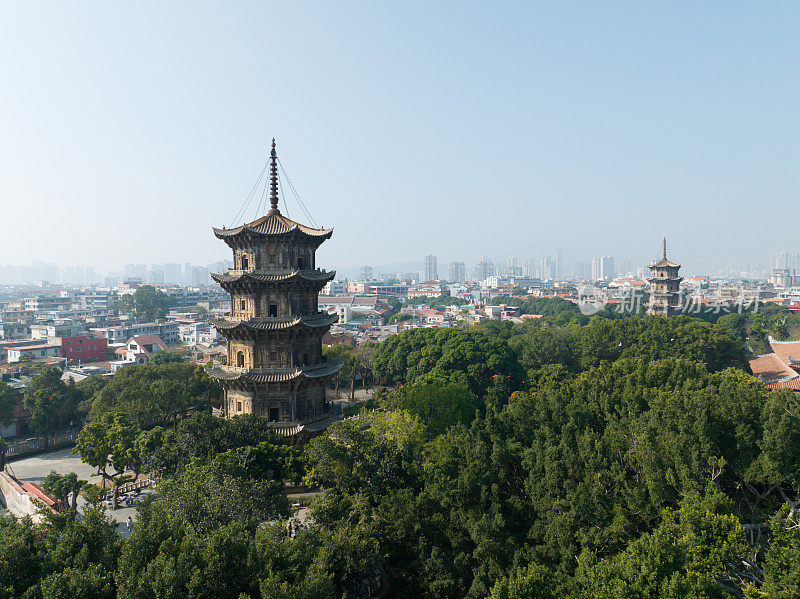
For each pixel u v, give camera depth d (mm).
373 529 46281
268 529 39594
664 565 30984
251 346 71375
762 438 43312
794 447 41500
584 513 43156
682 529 35250
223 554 32938
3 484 73562
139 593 29859
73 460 90125
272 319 70312
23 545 32438
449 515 47812
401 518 46844
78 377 126625
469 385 106938
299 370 70562
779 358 101125
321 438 57031
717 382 70188
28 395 96750
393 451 59656
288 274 70562
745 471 43844
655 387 67125
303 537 40094
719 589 29578
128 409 84625
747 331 199375
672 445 44344
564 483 46688
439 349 116312
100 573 32156
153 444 66375
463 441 56469
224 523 42938
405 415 71750
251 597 32656
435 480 51594
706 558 32125
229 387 73750
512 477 54062
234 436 61562
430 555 45188
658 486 42906
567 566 40031
